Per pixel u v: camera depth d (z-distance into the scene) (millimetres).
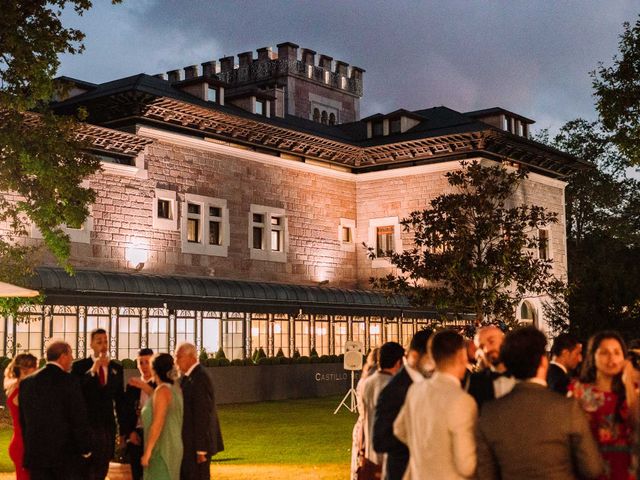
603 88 30000
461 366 6984
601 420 7121
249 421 27953
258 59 64125
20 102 24672
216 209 42344
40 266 33625
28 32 24625
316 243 47156
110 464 14297
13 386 11367
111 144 37250
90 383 11953
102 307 34750
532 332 6367
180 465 10688
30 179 26016
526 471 6078
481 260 28469
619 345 7215
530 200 48625
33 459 10203
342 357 41188
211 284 39188
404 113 49312
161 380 10711
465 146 45781
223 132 42438
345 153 48312
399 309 44906
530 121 51469
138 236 38250
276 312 39844
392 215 48250
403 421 7543
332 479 15844
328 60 65938
